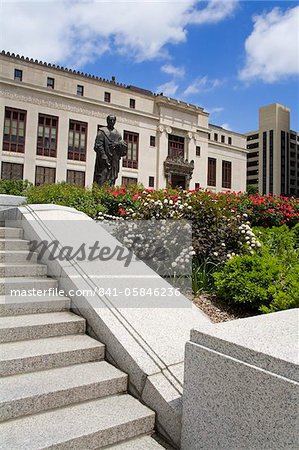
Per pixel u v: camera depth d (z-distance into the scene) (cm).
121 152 1377
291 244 723
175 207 629
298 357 187
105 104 3353
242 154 4612
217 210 620
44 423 243
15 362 284
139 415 260
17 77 3034
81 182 3225
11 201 943
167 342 322
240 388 203
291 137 8856
